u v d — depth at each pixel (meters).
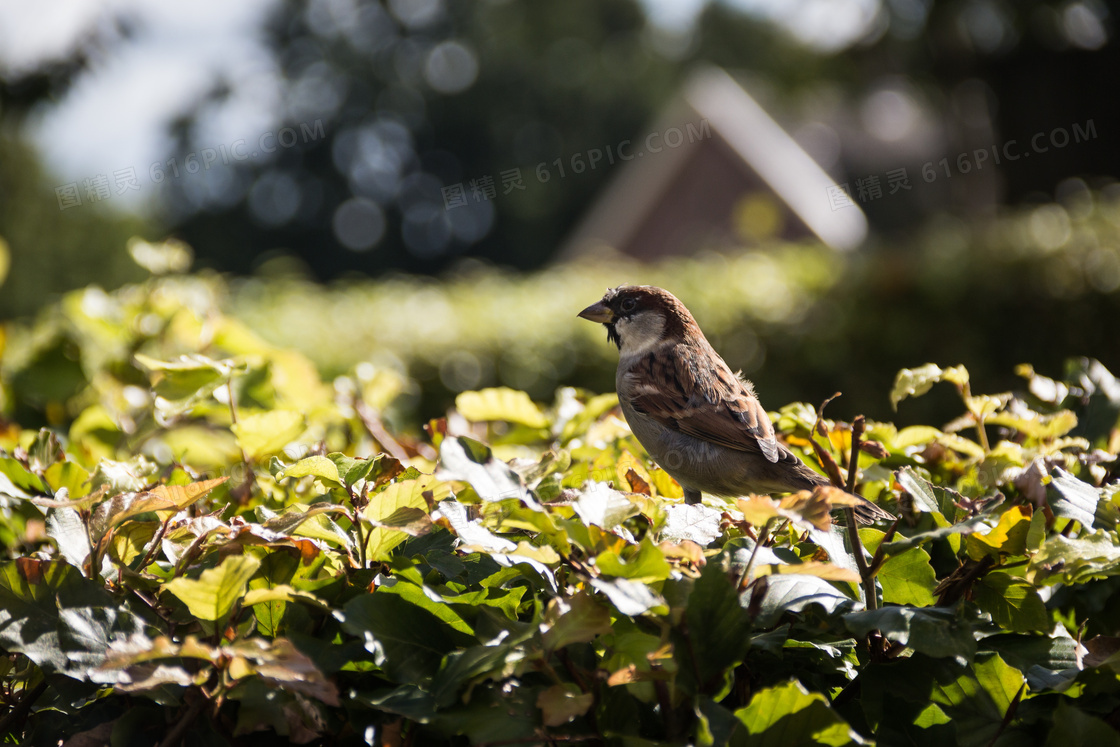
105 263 36.59
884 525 2.02
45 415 3.48
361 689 1.50
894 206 38.16
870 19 23.48
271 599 1.43
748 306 11.16
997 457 2.25
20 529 2.18
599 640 1.47
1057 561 1.50
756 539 1.71
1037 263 10.29
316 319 11.63
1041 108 21.62
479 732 1.31
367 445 3.39
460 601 1.53
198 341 3.49
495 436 3.72
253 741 1.51
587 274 14.27
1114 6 19.83
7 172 33.44
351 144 56.44
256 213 54.94
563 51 58.69
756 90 48.38
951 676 1.56
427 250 58.31
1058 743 1.42
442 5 57.34
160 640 1.29
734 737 1.36
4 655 1.67
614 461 2.81
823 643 1.61
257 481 2.43
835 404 10.96
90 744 1.46
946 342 10.59
